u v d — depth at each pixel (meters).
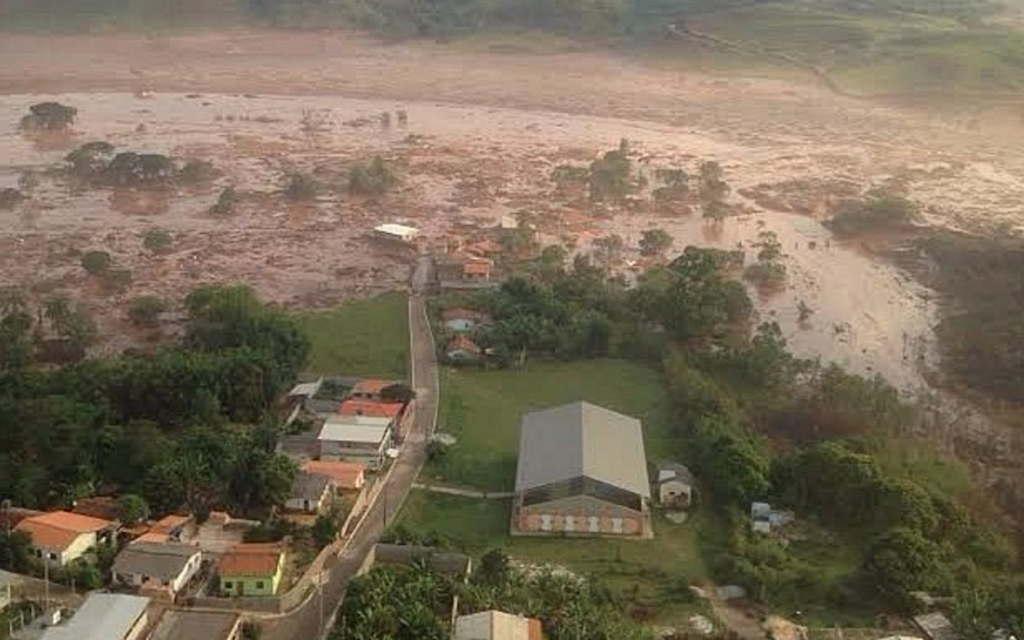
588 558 107.31
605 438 121.50
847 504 113.31
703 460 123.19
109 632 87.69
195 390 129.50
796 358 160.88
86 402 126.69
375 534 110.25
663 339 160.88
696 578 103.81
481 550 107.94
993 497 123.81
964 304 182.62
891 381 156.00
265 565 98.06
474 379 149.12
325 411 134.12
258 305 154.88
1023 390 150.25
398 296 179.25
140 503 106.88
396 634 87.75
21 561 99.19
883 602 99.69
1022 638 91.81
